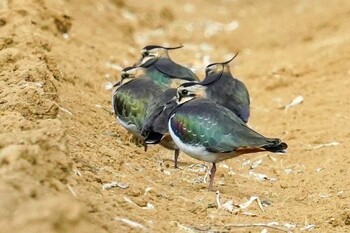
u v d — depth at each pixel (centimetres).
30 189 1001
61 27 2397
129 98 1658
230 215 1318
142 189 1337
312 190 1529
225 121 1387
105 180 1322
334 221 1310
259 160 1745
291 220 1325
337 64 2556
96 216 1076
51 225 941
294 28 3225
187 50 3116
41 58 1836
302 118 2119
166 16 3641
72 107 1762
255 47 3162
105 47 2617
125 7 3456
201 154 1402
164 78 1834
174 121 1428
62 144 1143
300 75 2517
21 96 1453
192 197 1388
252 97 2361
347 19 3105
